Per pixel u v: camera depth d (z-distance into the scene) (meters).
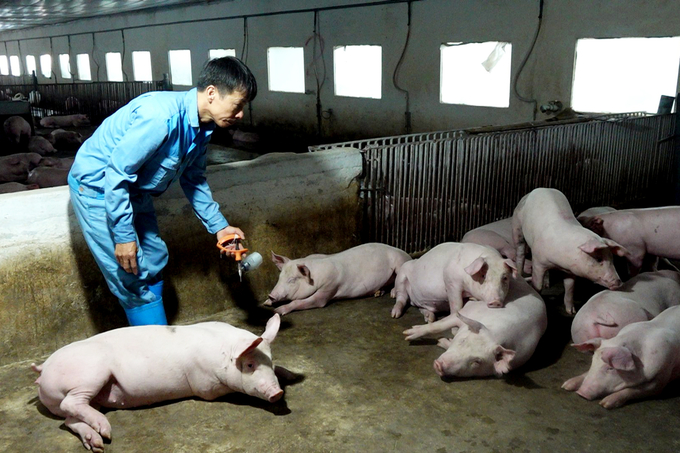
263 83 12.58
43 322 2.92
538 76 7.61
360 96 10.64
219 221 2.84
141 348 2.39
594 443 2.24
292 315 3.41
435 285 3.23
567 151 5.11
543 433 2.29
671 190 6.26
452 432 2.30
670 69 6.79
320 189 3.77
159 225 3.16
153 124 2.27
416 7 8.98
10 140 9.88
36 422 2.38
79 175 2.44
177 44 15.13
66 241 2.91
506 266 2.86
